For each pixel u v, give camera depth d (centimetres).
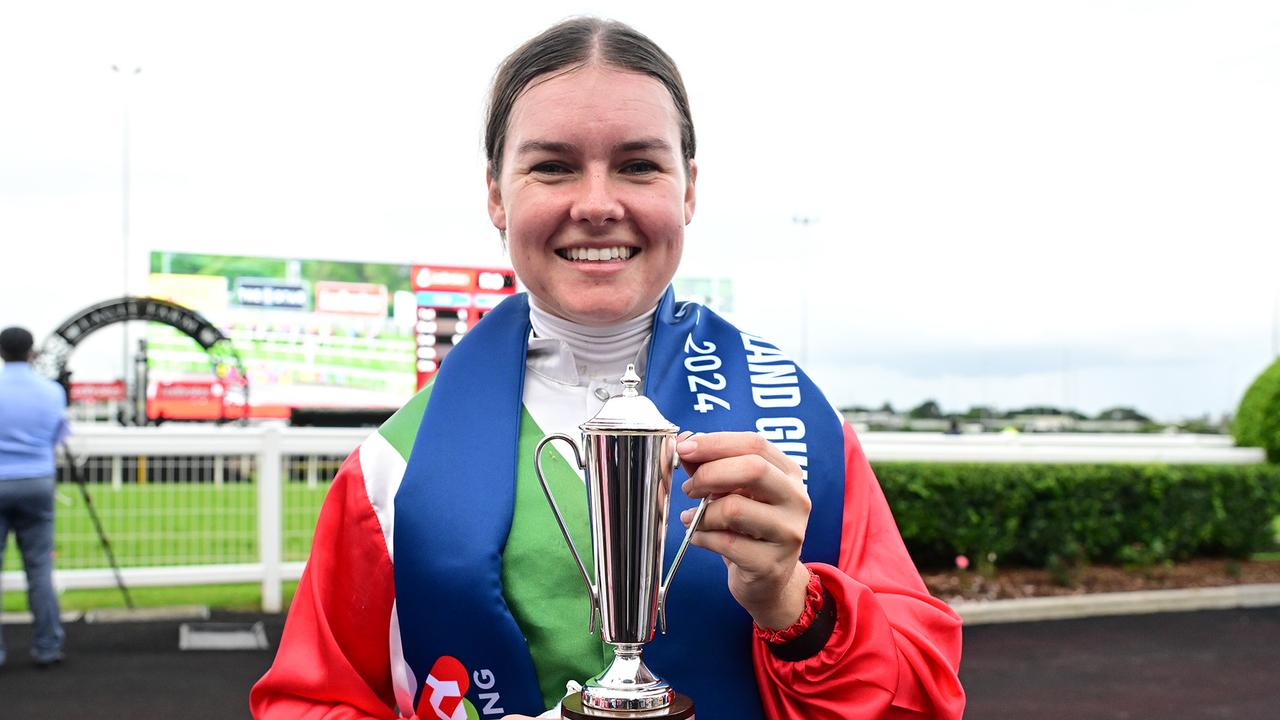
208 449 788
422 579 129
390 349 2070
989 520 863
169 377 1956
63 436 625
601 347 144
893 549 140
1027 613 789
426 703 129
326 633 135
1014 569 895
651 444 109
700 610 128
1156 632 748
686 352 144
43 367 1581
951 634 135
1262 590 859
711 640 128
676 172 129
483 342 146
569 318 137
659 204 126
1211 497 955
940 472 852
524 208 127
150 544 791
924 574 858
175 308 1669
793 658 122
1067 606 801
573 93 124
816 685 121
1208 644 714
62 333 1603
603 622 112
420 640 129
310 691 133
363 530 137
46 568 616
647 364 141
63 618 736
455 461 135
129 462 787
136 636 690
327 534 140
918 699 124
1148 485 931
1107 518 910
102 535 732
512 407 139
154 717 518
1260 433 1065
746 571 114
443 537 129
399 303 2075
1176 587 868
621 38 129
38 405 605
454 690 126
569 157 125
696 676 127
